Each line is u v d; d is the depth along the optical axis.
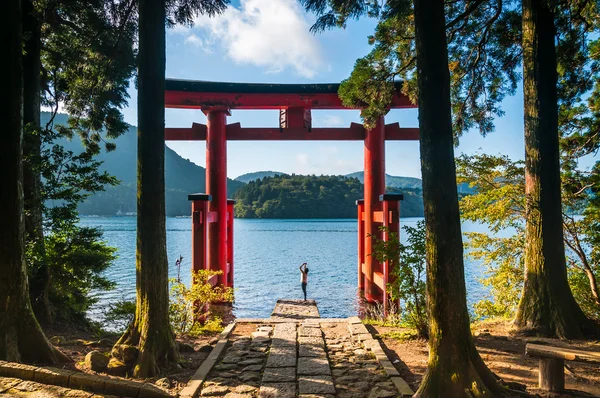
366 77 10.67
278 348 7.25
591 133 10.78
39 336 5.84
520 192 10.14
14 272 5.77
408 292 7.86
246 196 139.50
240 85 17.47
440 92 4.81
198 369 6.00
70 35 11.35
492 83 11.92
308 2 7.18
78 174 8.56
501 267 11.10
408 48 10.66
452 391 4.48
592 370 5.96
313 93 17.52
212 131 17.64
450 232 4.72
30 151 8.54
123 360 5.82
